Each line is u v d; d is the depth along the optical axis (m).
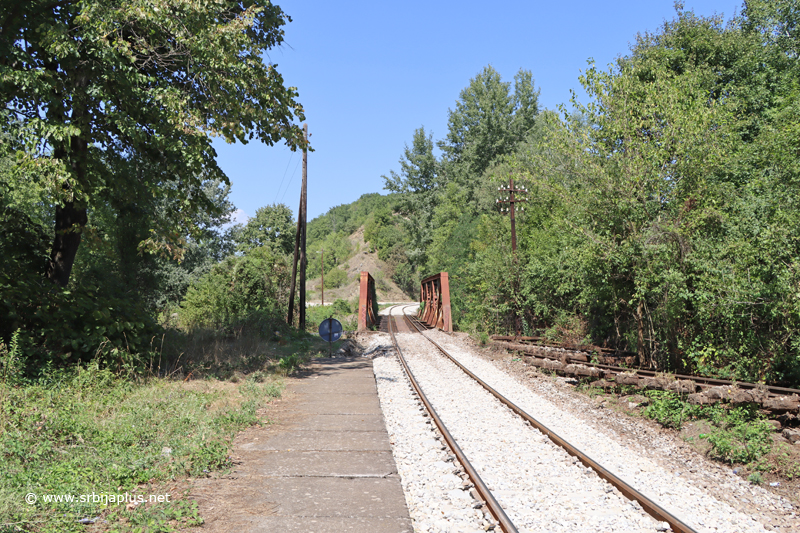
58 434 6.42
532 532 4.49
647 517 4.83
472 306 29.92
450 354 19.14
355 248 164.00
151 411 7.95
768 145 14.34
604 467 6.39
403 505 5.02
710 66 26.42
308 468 6.17
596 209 14.66
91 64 11.10
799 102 15.64
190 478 5.71
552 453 6.88
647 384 10.23
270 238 64.25
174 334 15.64
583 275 16.19
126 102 11.71
